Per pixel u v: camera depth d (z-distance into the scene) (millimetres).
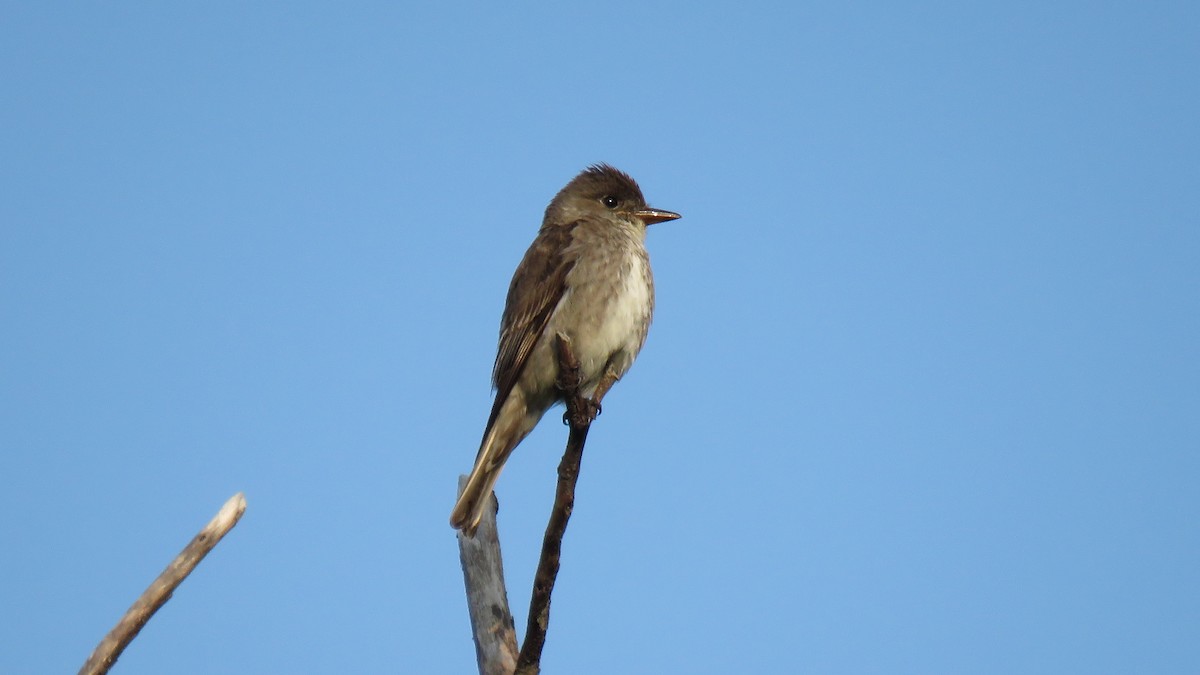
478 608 10828
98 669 7570
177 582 7777
